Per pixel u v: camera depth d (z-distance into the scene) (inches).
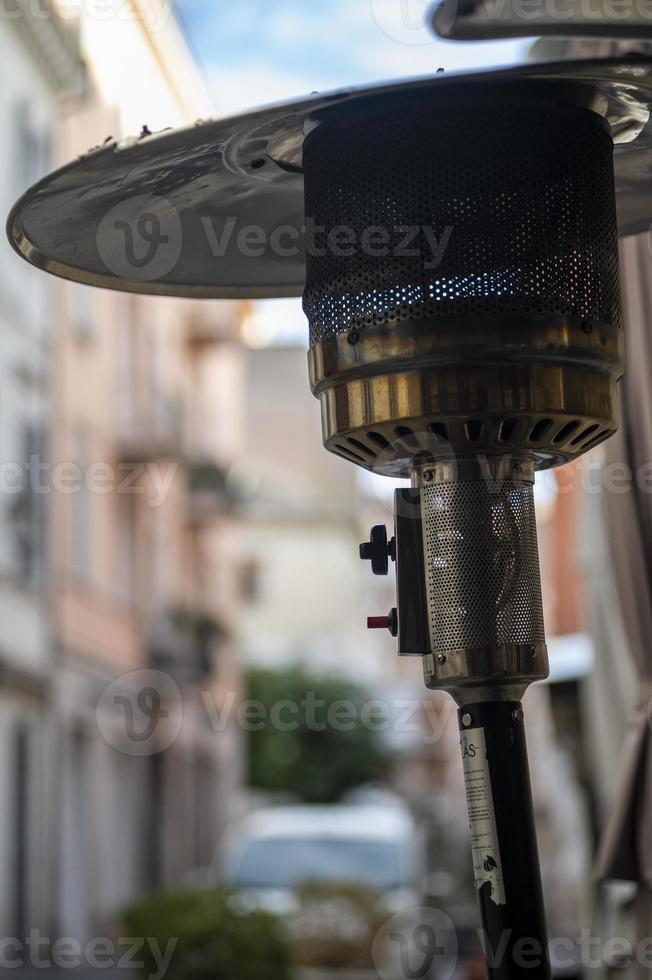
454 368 127.3
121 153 127.6
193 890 625.9
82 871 1508.4
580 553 349.7
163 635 1849.2
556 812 577.9
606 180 134.3
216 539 2300.7
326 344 133.1
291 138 137.0
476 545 130.8
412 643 134.0
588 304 130.2
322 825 840.9
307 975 651.5
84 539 1518.2
